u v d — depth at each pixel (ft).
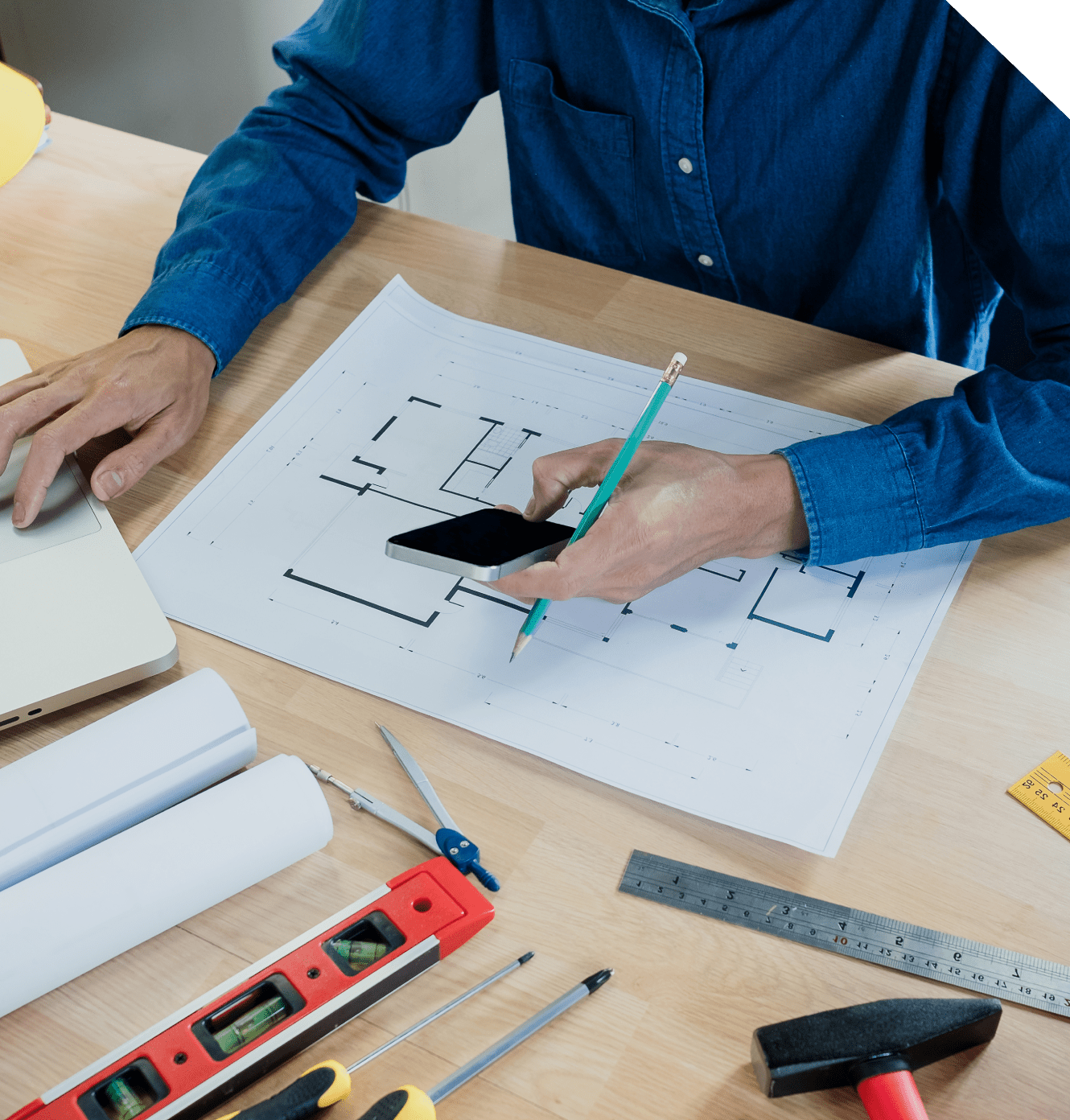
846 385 2.85
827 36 2.98
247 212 3.05
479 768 2.07
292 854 1.88
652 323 3.04
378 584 2.39
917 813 2.00
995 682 2.20
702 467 2.29
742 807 2.00
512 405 2.81
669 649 2.26
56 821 1.82
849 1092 1.67
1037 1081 1.67
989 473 2.35
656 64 3.17
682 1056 1.70
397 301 3.10
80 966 1.74
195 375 2.76
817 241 3.45
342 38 3.31
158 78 6.14
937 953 1.82
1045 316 2.83
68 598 2.27
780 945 1.83
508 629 2.31
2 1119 1.64
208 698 1.98
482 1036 1.72
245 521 2.53
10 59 5.83
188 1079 1.61
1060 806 2.00
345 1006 1.69
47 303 3.12
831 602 2.35
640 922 1.86
